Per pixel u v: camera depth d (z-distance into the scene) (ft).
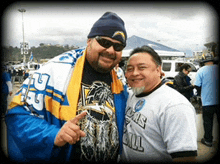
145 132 3.66
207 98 9.29
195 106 17.10
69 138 2.97
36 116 3.35
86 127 3.63
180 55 28.99
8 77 13.29
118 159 4.27
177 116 3.28
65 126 3.05
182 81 12.38
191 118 3.29
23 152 3.25
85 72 3.96
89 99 3.83
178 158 3.18
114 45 3.69
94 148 3.69
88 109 3.73
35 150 3.18
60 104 3.53
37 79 3.50
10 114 3.29
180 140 3.19
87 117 3.68
